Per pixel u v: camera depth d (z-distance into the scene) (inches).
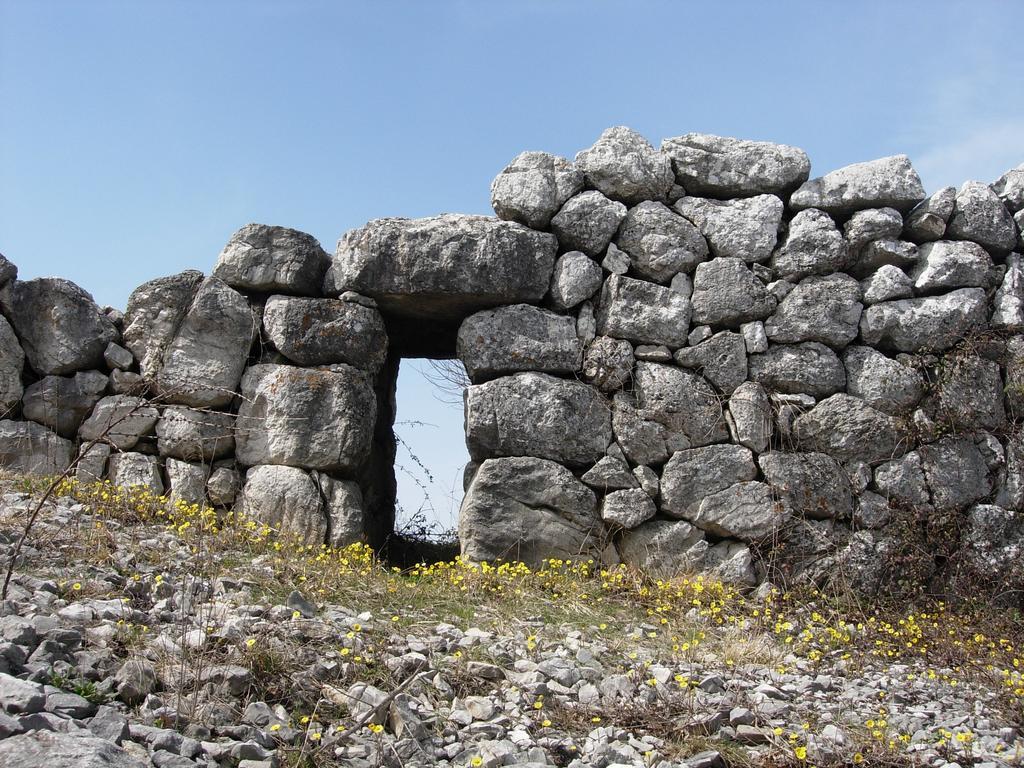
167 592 187.2
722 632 226.8
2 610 157.4
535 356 271.6
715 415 268.7
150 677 141.6
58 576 186.4
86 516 229.0
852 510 265.1
